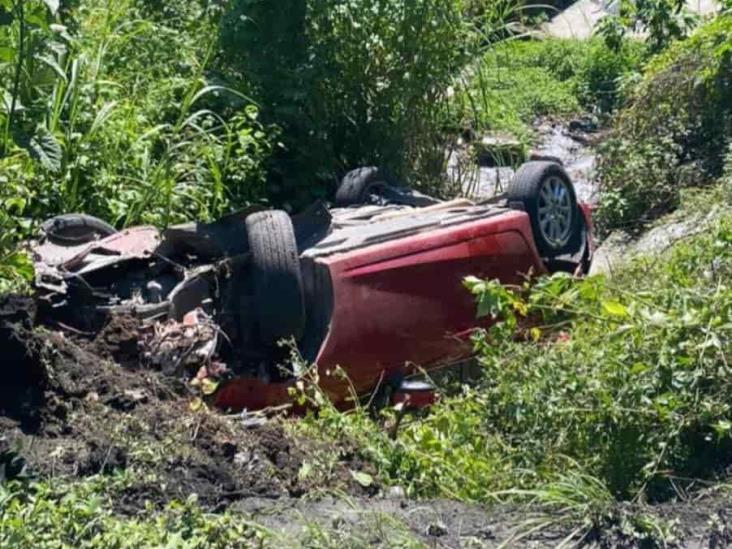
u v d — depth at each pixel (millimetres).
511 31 13328
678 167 12141
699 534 5188
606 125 15422
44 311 6887
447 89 11930
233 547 4934
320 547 4980
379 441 6250
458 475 5957
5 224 7430
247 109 10461
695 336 5988
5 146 8375
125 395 6004
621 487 5766
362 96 11508
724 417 5840
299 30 11203
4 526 4762
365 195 9406
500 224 8508
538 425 6129
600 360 6129
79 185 9359
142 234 7863
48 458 5434
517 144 13328
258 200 10406
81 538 4844
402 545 5023
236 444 5809
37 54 9344
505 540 5188
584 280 6660
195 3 11883
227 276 7309
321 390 7027
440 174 11945
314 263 7395
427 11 11344
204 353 6863
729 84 12297
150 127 10281
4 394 5766
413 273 7773
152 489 5320
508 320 6719
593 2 19594
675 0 15391
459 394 7578
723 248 7094
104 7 11500
